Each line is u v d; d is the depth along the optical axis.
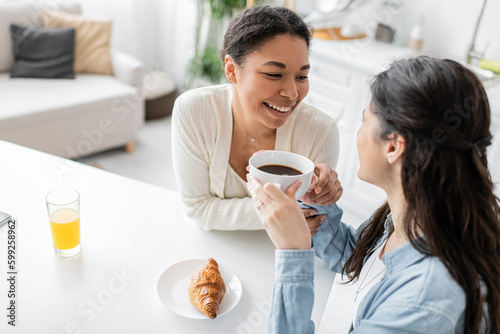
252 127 1.10
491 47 2.29
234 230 1.05
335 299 1.21
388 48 2.47
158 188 1.18
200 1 3.34
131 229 1.01
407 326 0.57
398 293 0.60
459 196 0.58
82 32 2.85
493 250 0.59
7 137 2.29
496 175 1.68
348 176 2.42
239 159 1.15
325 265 0.98
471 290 0.57
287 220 0.68
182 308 0.80
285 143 1.12
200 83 3.68
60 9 2.88
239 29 0.93
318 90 2.40
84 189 1.14
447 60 0.60
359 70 2.18
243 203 1.05
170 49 3.91
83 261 0.90
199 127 1.10
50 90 2.59
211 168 1.13
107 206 1.08
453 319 0.56
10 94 2.48
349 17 2.76
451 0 2.37
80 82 2.76
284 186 0.72
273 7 0.95
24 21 2.75
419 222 0.61
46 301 0.79
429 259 0.60
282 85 0.92
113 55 2.93
